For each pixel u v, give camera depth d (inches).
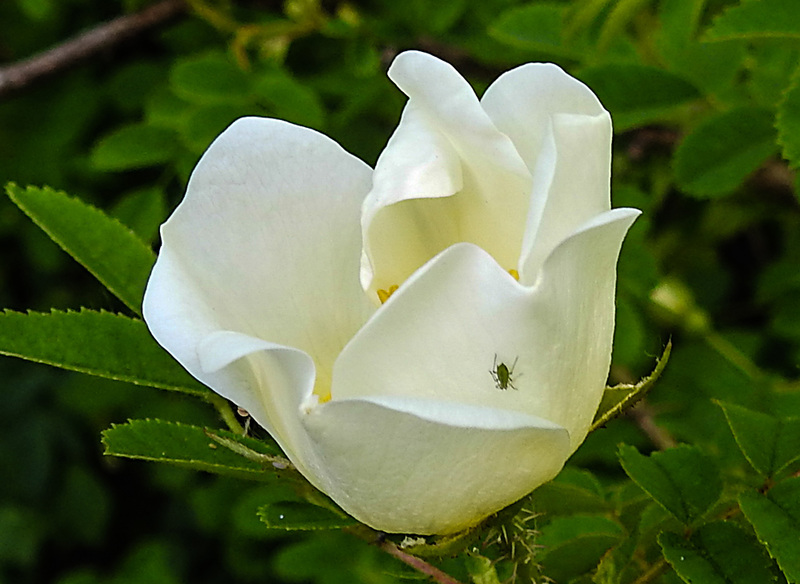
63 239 12.2
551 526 12.4
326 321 11.5
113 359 11.8
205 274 11.3
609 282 11.0
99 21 20.8
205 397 11.9
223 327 11.2
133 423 11.6
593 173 10.9
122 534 27.8
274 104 14.7
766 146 13.5
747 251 23.5
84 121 19.1
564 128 10.8
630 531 11.9
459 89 11.1
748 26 12.2
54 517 25.2
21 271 24.6
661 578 11.8
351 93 16.1
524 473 10.8
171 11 17.3
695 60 13.7
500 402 10.7
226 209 11.4
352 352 10.6
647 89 13.7
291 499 11.8
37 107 19.5
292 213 11.5
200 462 11.4
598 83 13.7
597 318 10.9
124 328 11.9
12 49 20.9
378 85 16.0
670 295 17.1
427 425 10.5
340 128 16.6
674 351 15.1
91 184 19.7
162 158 15.1
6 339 11.7
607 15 13.9
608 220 10.6
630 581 11.8
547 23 14.2
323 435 10.6
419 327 10.6
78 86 19.3
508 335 10.6
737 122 13.5
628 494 12.4
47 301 24.0
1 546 24.4
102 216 12.2
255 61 15.4
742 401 14.2
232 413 11.9
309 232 11.5
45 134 19.3
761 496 11.5
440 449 10.6
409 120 11.2
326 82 16.4
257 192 11.4
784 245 19.8
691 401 14.4
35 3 17.3
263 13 18.1
